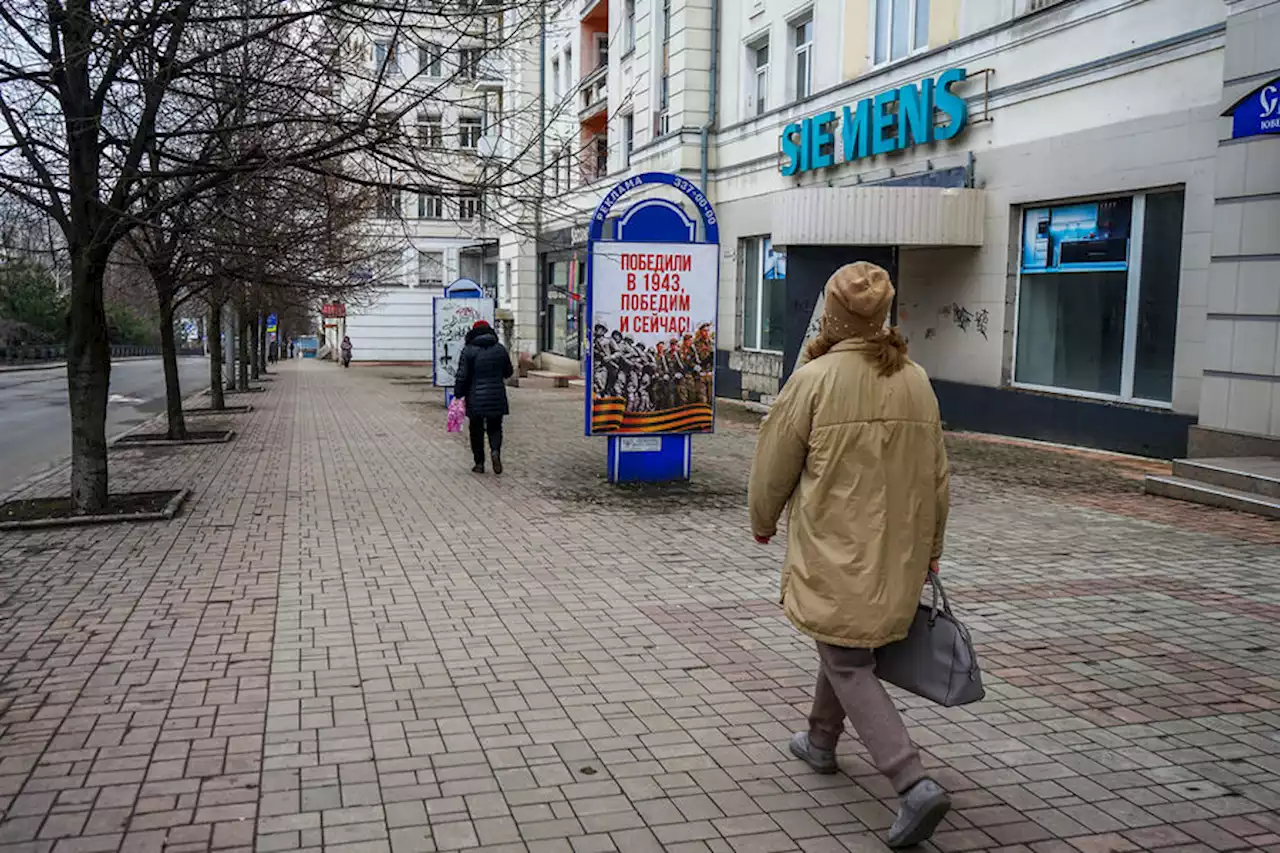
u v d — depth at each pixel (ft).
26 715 13.80
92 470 28.73
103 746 12.78
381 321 165.37
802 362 10.94
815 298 51.37
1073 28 41.60
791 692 14.89
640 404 34.60
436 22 25.79
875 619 9.95
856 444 10.09
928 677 10.35
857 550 10.03
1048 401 44.04
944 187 48.96
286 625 18.16
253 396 87.81
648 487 34.37
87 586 20.88
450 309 65.72
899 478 10.12
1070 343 43.57
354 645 17.03
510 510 30.09
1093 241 41.96
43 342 192.54
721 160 72.64
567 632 17.87
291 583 21.22
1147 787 11.75
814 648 17.02
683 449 35.45
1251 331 32.42
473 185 26.50
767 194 66.33
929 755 12.67
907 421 10.17
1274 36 31.27
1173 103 37.27
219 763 12.28
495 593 20.53
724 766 12.28
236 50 28.37
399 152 26.53
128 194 29.45
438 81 27.02
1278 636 17.48
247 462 41.55
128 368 169.48
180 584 21.09
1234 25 32.60
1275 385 31.76
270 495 32.83
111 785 11.66
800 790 11.64
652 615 19.01
